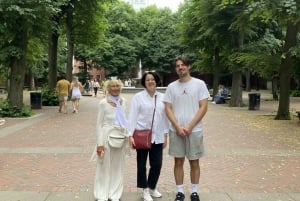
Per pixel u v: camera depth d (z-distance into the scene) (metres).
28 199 4.33
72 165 5.99
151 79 4.20
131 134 4.18
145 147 4.14
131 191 4.67
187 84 4.09
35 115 13.72
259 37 18.62
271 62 12.81
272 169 5.83
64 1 14.55
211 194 4.54
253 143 8.05
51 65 19.94
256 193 4.60
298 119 12.66
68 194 4.51
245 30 15.45
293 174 5.53
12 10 12.43
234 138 8.69
